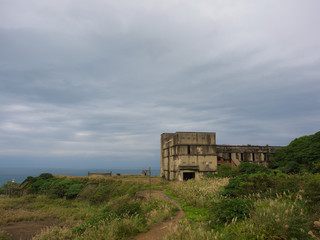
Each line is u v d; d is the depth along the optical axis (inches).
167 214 628.1
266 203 484.1
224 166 1701.5
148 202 902.4
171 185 1322.6
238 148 2218.3
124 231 508.1
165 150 2313.0
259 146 2274.9
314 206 397.4
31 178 2298.2
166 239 378.3
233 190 707.4
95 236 485.1
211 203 645.9
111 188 1678.2
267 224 350.9
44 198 1738.4
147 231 519.2
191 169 1854.1
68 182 1959.9
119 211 691.4
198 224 456.8
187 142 1894.7
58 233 665.0
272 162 2139.5
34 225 952.9
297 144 1914.4
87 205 1466.5
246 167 1451.8
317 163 1342.3
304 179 612.1
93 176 2226.9
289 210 381.4
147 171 1088.2
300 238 314.0
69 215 1117.7
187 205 768.9
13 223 989.8
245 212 442.0
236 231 374.9
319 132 1662.2
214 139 1945.1
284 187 597.0
